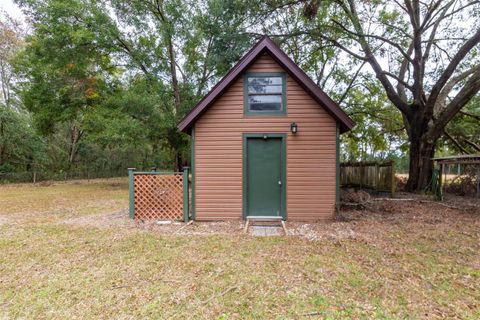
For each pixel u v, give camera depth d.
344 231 5.56
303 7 10.29
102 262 4.00
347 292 3.07
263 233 5.58
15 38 19.33
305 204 6.62
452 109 9.61
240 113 6.67
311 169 6.60
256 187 6.75
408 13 9.33
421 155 10.70
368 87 14.98
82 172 22.91
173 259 4.09
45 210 8.34
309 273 3.55
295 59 13.55
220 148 6.71
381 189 10.10
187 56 14.55
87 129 15.70
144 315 2.67
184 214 6.69
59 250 4.54
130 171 6.92
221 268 3.73
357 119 15.56
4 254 4.36
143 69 14.44
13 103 20.41
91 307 2.82
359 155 19.77
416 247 4.53
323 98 6.32
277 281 3.34
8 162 18.66
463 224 5.97
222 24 11.41
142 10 13.45
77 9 12.59
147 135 13.65
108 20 13.50
